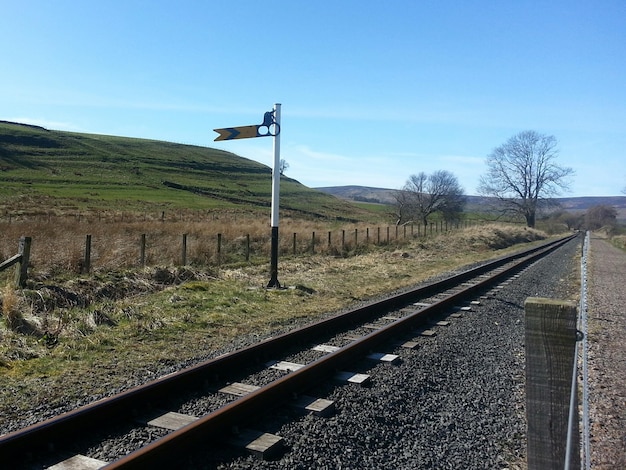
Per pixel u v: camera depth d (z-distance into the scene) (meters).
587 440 4.26
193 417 5.62
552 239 71.56
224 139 15.68
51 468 4.44
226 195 87.25
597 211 130.00
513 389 7.18
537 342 3.82
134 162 103.69
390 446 5.22
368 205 127.69
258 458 4.77
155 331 9.70
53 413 5.73
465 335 10.15
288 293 14.55
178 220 40.50
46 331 8.87
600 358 8.83
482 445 5.37
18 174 72.81
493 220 109.31
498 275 19.47
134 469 4.16
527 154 92.62
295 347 8.87
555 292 17.27
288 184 126.69
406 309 12.81
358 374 7.21
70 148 102.19
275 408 5.90
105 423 5.38
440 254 31.31
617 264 29.70
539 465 3.80
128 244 18.05
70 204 48.41
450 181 71.94
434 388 7.03
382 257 26.33
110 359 7.97
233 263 20.00
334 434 5.29
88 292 11.66
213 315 11.18
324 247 27.03
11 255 14.78
